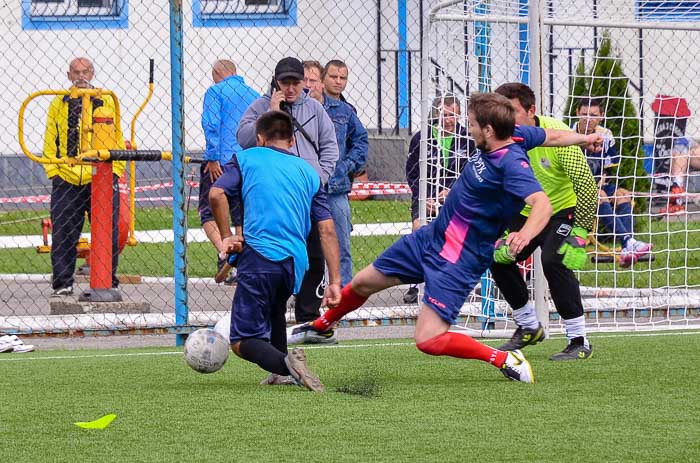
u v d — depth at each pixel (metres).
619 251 25.33
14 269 28.92
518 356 13.79
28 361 16.33
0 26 37.38
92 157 20.59
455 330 19.53
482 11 21.34
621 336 18.34
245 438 10.81
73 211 21.83
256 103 17.41
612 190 24.67
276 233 13.22
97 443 10.70
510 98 15.28
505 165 12.90
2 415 12.07
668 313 19.84
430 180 20.03
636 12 21.53
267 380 13.92
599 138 14.44
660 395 12.85
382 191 36.88
